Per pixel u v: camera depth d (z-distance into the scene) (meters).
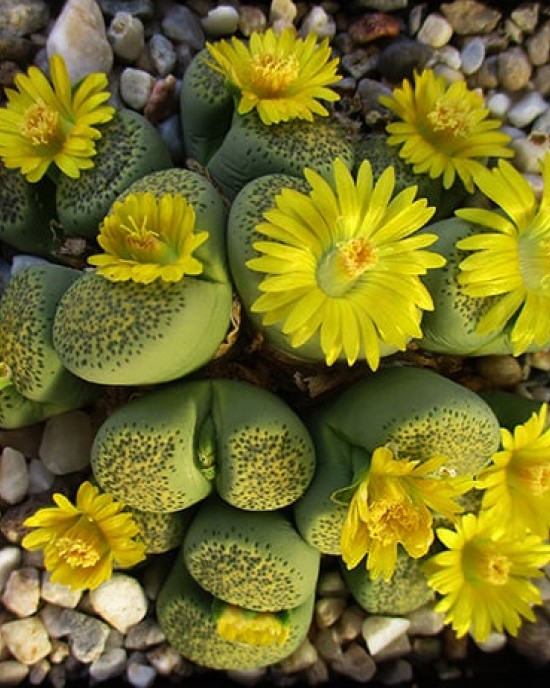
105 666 0.17
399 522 0.13
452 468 0.14
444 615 0.18
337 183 0.14
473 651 0.18
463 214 0.15
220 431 0.14
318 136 0.16
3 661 0.17
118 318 0.13
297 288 0.13
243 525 0.15
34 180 0.16
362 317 0.14
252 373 0.17
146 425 0.14
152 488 0.14
